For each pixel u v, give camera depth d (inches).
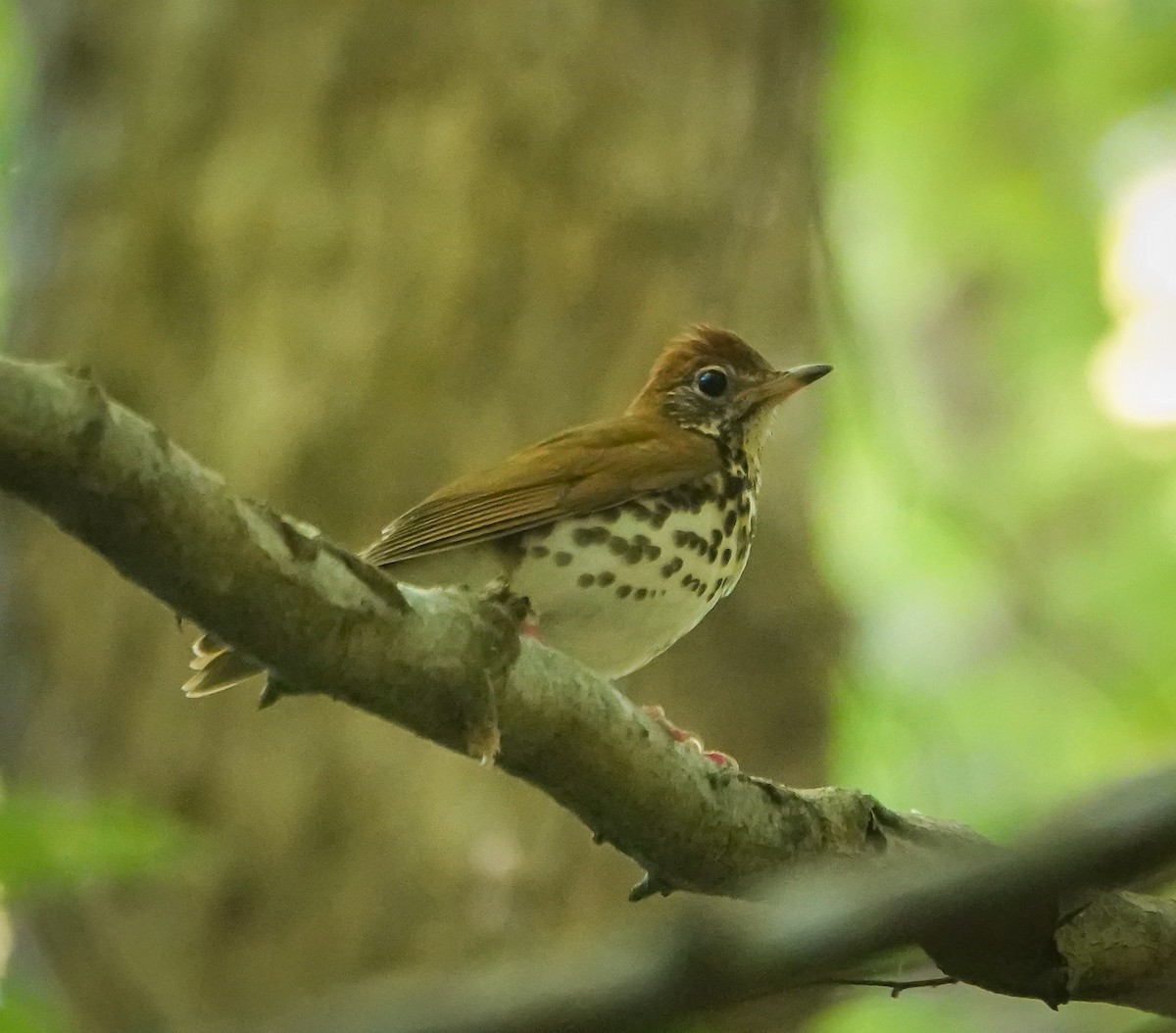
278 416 496.7
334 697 234.4
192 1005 458.0
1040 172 763.4
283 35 525.7
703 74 534.3
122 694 490.0
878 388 586.6
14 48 628.1
